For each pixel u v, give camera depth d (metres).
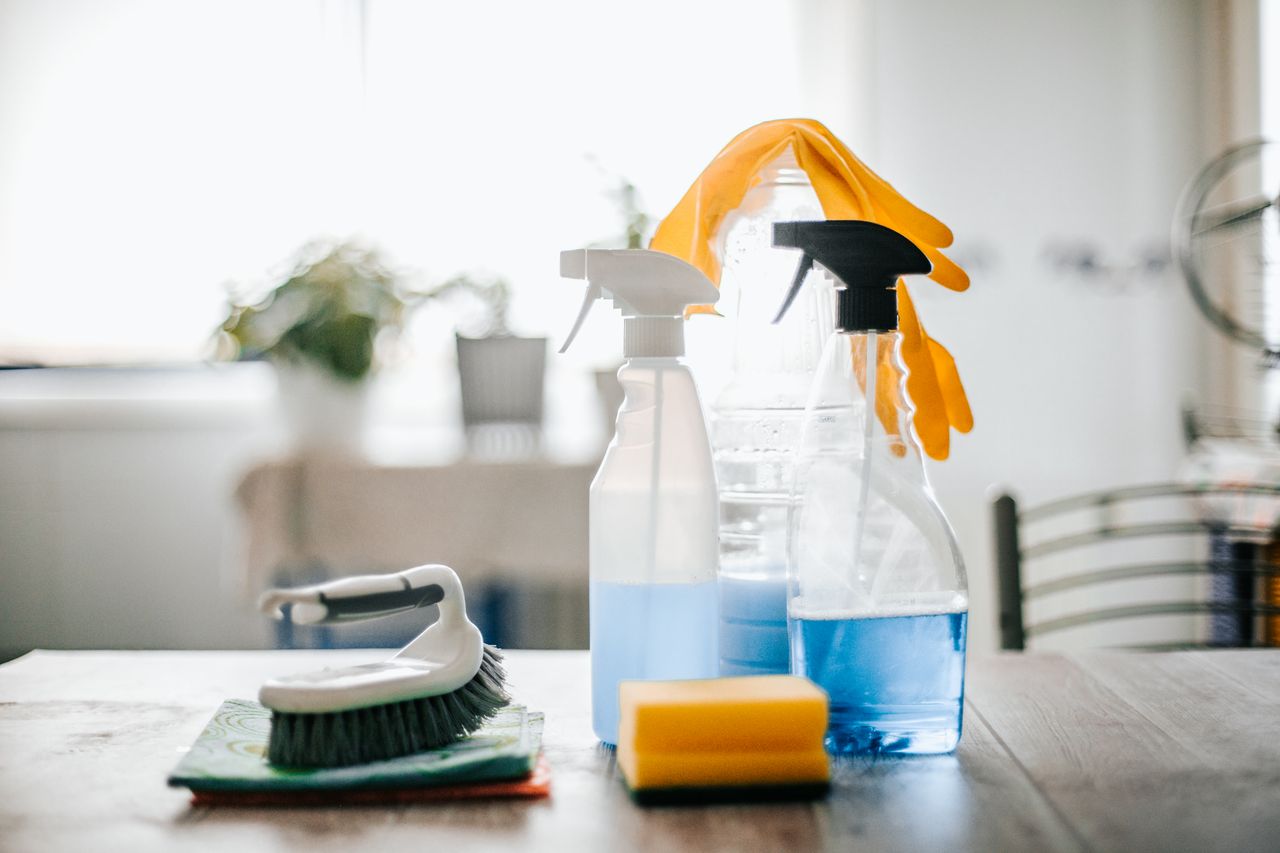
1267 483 1.57
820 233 0.52
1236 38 1.98
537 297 2.24
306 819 0.45
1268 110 1.95
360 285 1.85
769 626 0.57
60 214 2.29
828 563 0.52
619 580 0.54
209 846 0.42
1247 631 1.55
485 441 1.87
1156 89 2.07
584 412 2.20
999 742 0.55
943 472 2.13
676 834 0.43
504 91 2.24
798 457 0.54
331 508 1.72
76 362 2.31
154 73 2.27
